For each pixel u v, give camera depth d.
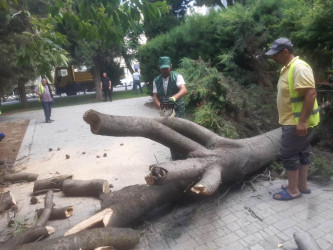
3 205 3.80
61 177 4.39
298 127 3.06
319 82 5.44
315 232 2.75
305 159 3.38
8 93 16.36
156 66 10.99
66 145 7.35
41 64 4.12
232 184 3.91
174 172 2.87
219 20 7.66
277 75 6.78
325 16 4.53
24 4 5.01
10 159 6.39
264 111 5.83
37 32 4.08
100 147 6.83
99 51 18.78
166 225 3.13
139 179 4.59
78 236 2.55
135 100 16.53
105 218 2.90
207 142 3.79
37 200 4.05
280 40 3.11
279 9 7.00
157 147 6.38
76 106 16.52
